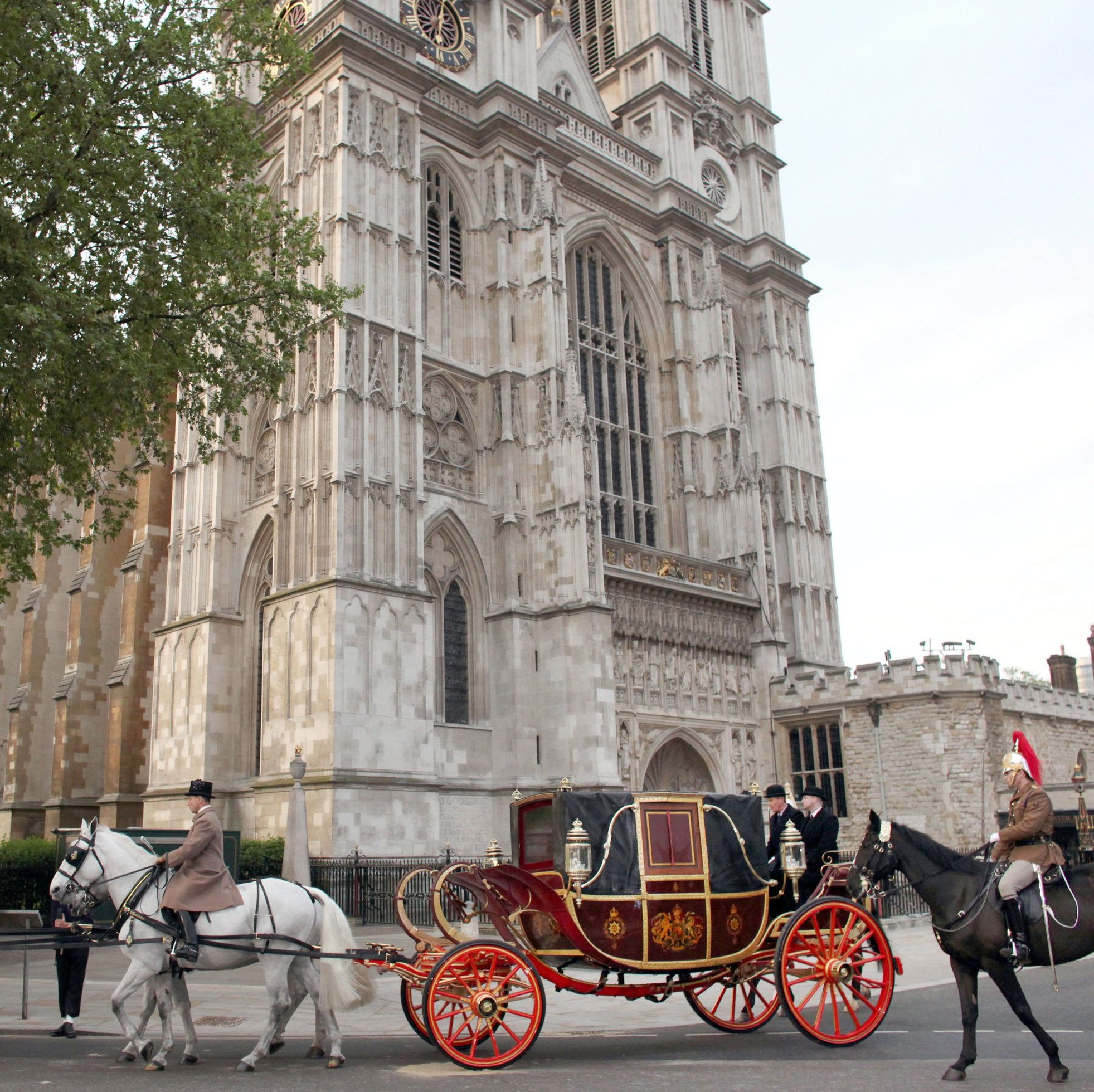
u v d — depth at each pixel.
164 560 50.38
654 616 47.47
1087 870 13.09
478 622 44.50
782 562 59.59
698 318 57.09
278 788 37.94
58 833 25.94
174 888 14.03
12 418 24.62
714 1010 15.98
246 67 47.00
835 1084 11.36
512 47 52.19
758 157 66.38
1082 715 54.94
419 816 38.16
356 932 31.09
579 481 44.22
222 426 44.91
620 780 42.16
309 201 43.41
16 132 23.70
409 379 42.34
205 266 27.09
